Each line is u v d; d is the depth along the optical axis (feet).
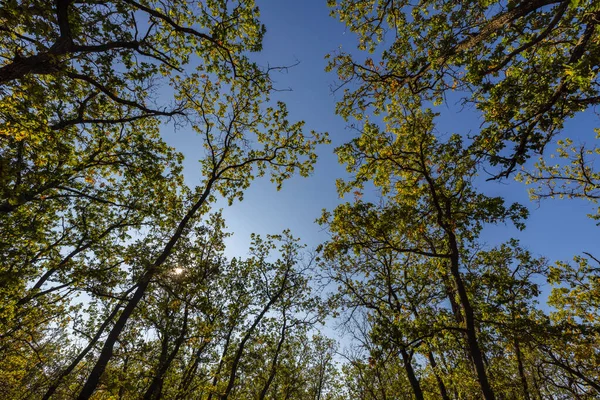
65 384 47.11
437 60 24.34
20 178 30.04
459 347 43.60
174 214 47.52
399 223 40.22
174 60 34.71
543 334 31.09
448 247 42.96
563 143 46.21
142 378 41.37
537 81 22.11
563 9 17.20
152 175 42.83
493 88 23.80
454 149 32.83
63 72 20.98
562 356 38.55
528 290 36.55
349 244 40.04
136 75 31.60
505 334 33.19
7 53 22.18
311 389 85.20
